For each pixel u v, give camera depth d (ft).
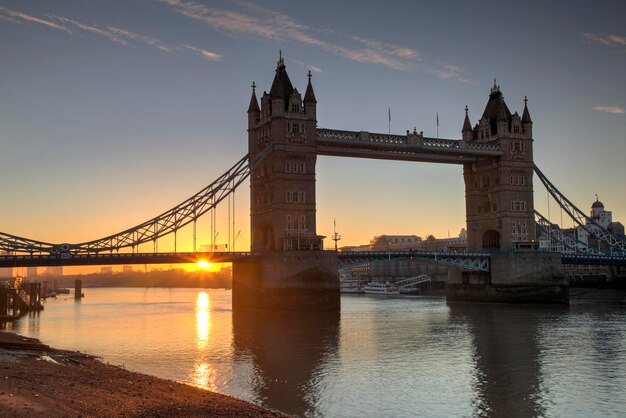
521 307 447.01
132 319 379.96
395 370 193.88
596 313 388.37
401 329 301.63
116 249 389.19
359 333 284.82
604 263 537.65
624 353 225.76
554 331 290.56
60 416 105.70
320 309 394.52
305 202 418.51
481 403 153.79
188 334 285.02
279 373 188.44
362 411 146.10
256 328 309.42
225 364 203.31
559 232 530.68
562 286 470.80
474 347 240.94
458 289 526.16
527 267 472.85
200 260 397.60
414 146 459.73
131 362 206.80
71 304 601.62
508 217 491.31
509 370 194.18
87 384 136.36
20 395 118.42
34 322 360.48
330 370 193.47
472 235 520.83
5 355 176.45
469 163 520.42
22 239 361.71
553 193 517.55
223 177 433.89
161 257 385.29
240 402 133.28
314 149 424.05
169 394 134.72
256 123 442.50
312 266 397.19
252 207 442.09
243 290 435.12
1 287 422.82
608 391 166.20
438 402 154.61
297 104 422.82
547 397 159.84
